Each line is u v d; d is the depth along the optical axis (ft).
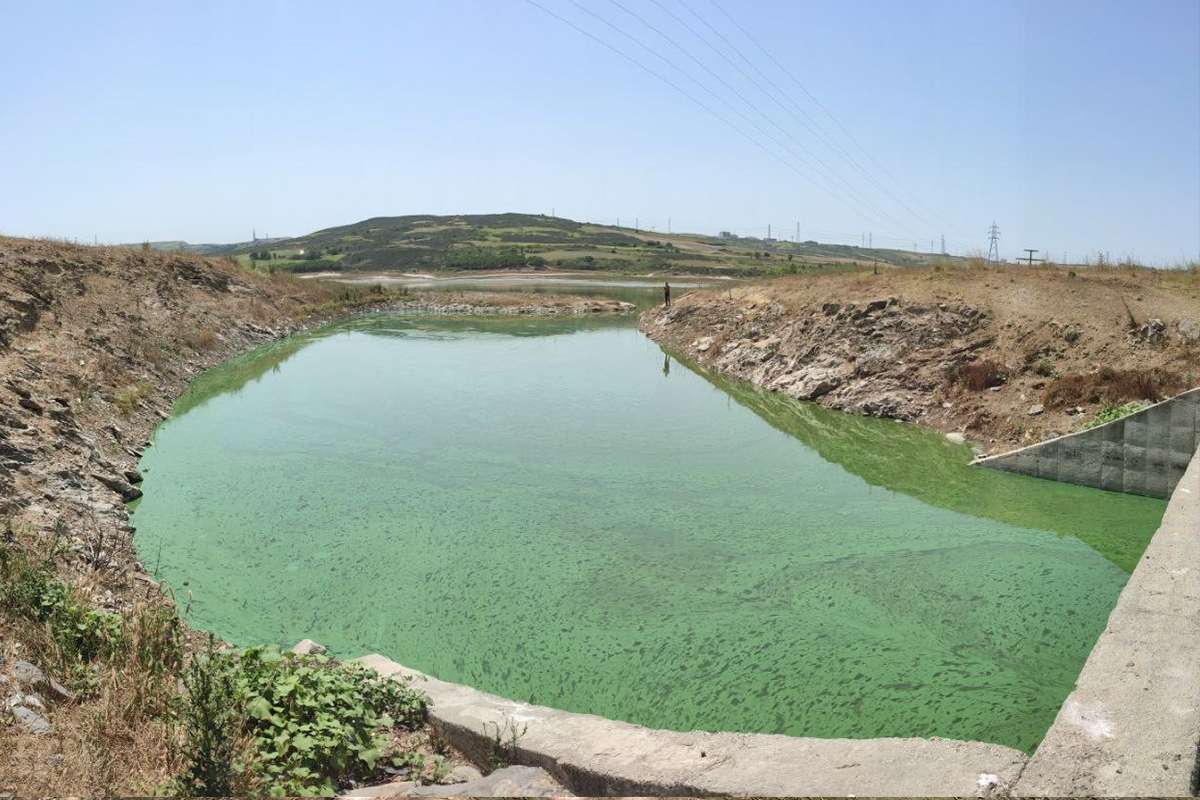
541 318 149.18
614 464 52.49
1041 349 61.36
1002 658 28.55
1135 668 19.45
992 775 16.31
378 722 21.70
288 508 43.37
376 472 49.96
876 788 16.42
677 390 78.74
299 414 65.77
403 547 38.32
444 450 55.21
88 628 23.03
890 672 27.63
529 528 40.91
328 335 121.80
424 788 18.22
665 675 27.50
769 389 77.20
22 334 59.06
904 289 77.41
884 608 32.35
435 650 29.12
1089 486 47.83
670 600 33.06
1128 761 16.21
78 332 66.95
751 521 42.22
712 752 19.07
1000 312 67.31
